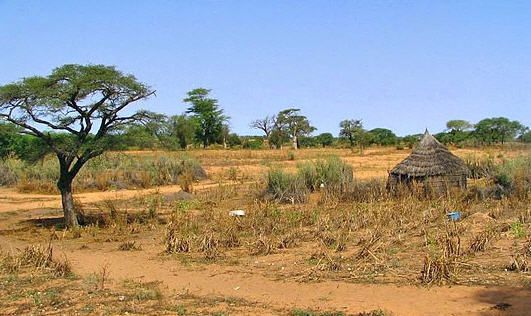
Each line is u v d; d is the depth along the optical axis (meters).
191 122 70.62
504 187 23.56
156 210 21.89
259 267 11.99
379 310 8.27
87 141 18.77
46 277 11.28
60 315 8.57
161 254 13.88
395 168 25.09
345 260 12.05
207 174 38.12
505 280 9.88
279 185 25.06
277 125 88.94
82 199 27.14
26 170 34.53
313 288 9.97
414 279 10.15
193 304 9.09
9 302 9.38
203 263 12.62
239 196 26.48
